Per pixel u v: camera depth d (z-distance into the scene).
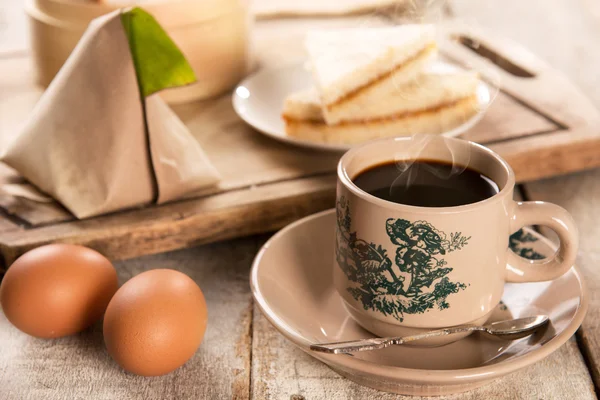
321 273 0.57
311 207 0.64
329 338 0.54
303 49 0.87
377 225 0.50
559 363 0.54
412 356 0.52
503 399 0.52
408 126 0.70
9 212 0.62
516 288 0.56
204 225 0.62
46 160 0.62
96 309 0.55
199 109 0.76
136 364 0.52
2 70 0.84
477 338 0.53
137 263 0.62
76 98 0.62
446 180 0.53
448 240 0.49
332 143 0.67
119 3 0.72
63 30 0.73
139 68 0.60
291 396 0.53
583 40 0.93
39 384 0.53
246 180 0.65
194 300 0.53
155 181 0.62
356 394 0.53
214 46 0.75
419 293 0.51
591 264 0.61
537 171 0.68
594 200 0.67
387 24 0.84
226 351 0.56
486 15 1.01
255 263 0.56
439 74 0.71
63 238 0.60
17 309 0.54
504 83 0.78
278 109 0.74
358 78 0.68
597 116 0.72
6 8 1.12
